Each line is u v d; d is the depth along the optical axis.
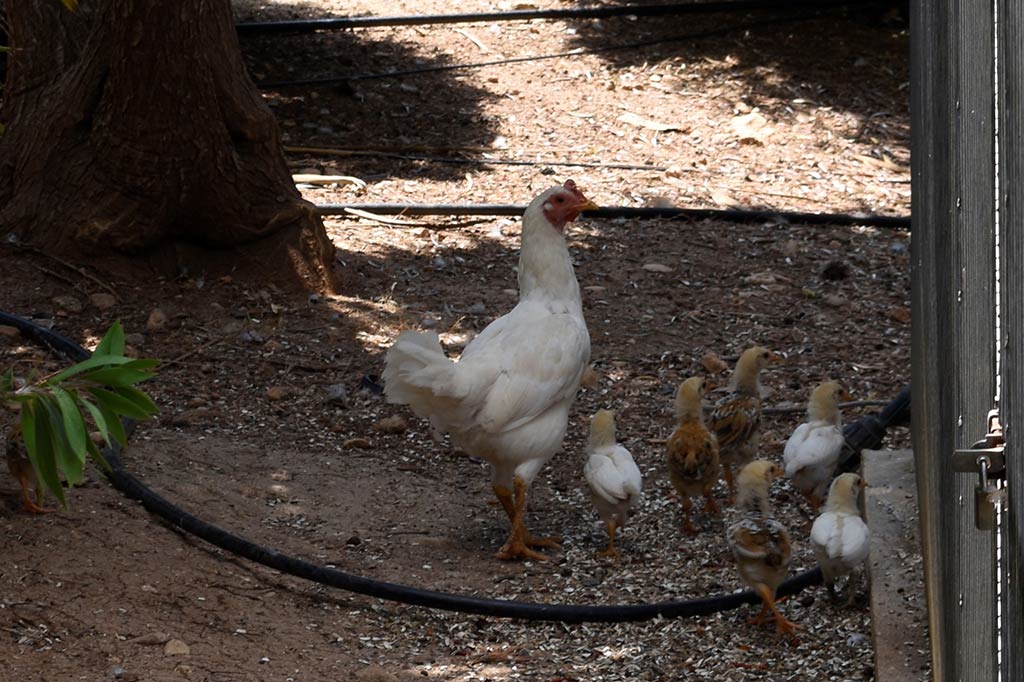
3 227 10.38
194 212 10.30
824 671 5.57
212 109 9.99
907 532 6.34
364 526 7.20
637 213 12.71
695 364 9.72
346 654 5.75
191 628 5.80
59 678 5.20
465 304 10.61
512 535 6.87
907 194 13.56
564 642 5.95
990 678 2.51
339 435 8.50
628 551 7.01
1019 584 1.97
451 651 5.86
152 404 4.66
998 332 2.37
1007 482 2.18
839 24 17.89
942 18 4.02
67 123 10.34
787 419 8.83
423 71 16.33
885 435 8.28
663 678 5.56
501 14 17.73
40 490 6.62
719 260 11.79
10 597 5.79
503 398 6.47
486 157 14.20
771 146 14.74
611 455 6.75
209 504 7.16
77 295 10.01
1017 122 1.96
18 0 10.74
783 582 6.31
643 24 17.89
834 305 10.82
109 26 10.02
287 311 10.20
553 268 7.15
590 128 15.09
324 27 17.08
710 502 7.47
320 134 14.61
